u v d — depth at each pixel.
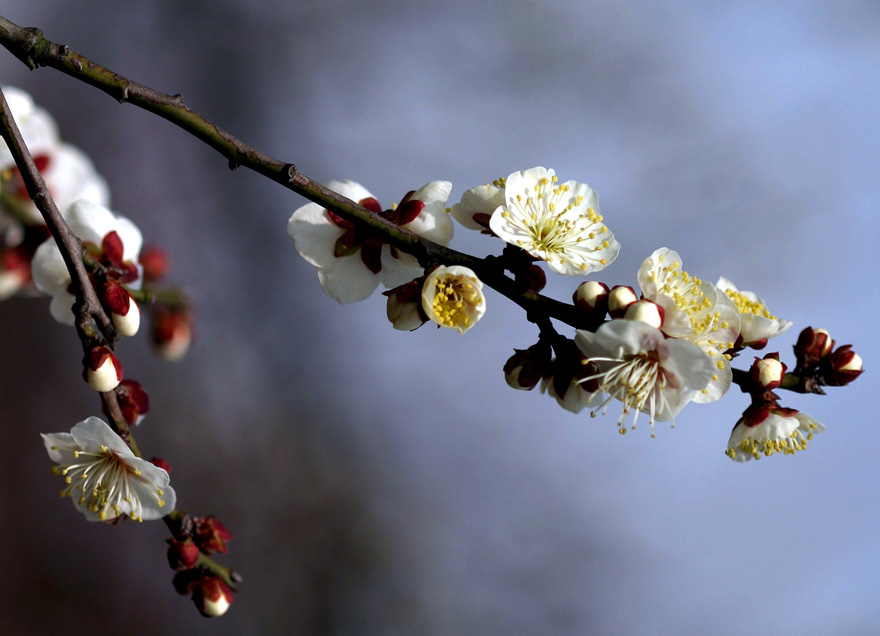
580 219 1.04
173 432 2.09
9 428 2.00
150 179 2.04
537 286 1.03
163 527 2.10
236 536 2.11
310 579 2.16
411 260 1.04
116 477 1.04
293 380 2.19
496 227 1.03
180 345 1.14
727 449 1.04
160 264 1.13
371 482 2.23
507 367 1.03
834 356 1.04
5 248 1.10
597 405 1.03
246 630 2.08
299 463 2.19
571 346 1.02
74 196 1.11
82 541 2.03
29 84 1.95
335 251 1.04
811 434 1.04
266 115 2.14
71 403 2.05
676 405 1.02
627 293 1.02
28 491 2.00
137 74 2.05
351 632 2.16
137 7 2.04
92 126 2.00
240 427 2.15
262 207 2.13
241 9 2.13
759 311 1.06
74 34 1.99
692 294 1.03
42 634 1.92
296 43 2.15
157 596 2.05
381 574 2.21
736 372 1.04
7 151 1.10
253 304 2.14
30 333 2.05
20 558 1.96
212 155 2.10
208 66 2.11
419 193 1.03
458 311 1.02
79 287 1.03
